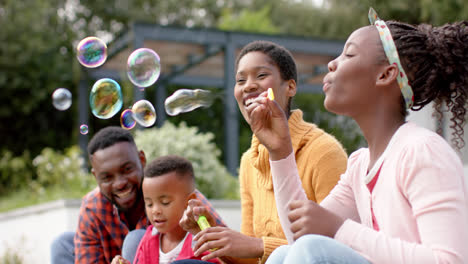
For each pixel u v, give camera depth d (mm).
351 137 10234
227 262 1756
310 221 1133
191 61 7754
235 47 7031
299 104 11188
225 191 4426
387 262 1071
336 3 12219
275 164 1463
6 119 10328
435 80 1294
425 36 1287
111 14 13492
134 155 2316
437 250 1049
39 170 6004
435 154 1123
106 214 2322
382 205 1220
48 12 11500
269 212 1862
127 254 2078
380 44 1253
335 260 1059
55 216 3959
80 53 2361
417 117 4117
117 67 8312
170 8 14555
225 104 7137
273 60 1881
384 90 1260
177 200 1946
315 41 7281
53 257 2650
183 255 1893
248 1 14984
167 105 2041
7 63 9992
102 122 10609
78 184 5559
